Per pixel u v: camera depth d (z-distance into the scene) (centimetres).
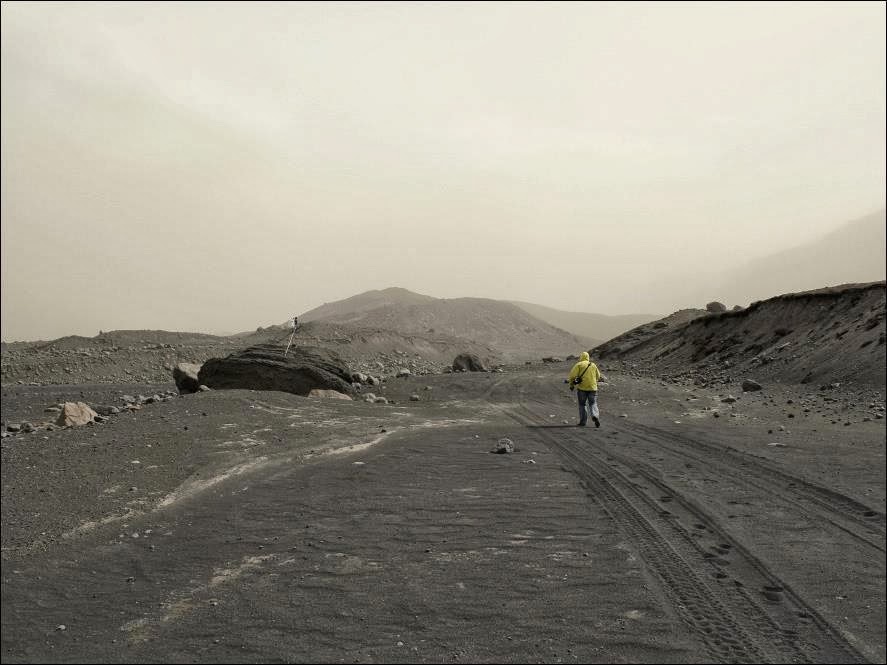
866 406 1522
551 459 1055
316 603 518
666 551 600
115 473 1011
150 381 3956
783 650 411
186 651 452
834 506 753
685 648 412
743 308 3291
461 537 660
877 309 2162
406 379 2852
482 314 15075
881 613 468
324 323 7031
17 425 1680
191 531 752
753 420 1491
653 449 1142
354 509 791
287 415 1564
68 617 533
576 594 503
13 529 773
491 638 437
